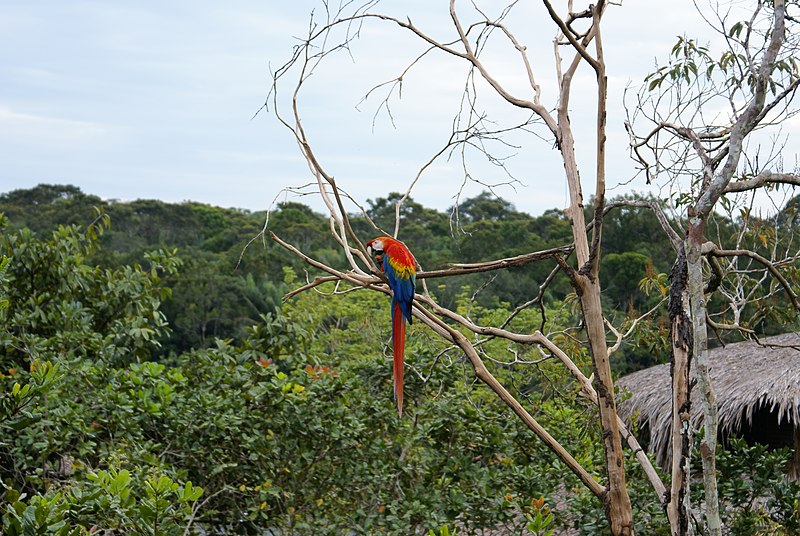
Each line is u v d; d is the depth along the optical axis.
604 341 4.52
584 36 4.59
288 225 38.69
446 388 8.49
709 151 5.10
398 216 5.51
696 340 4.15
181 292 28.69
